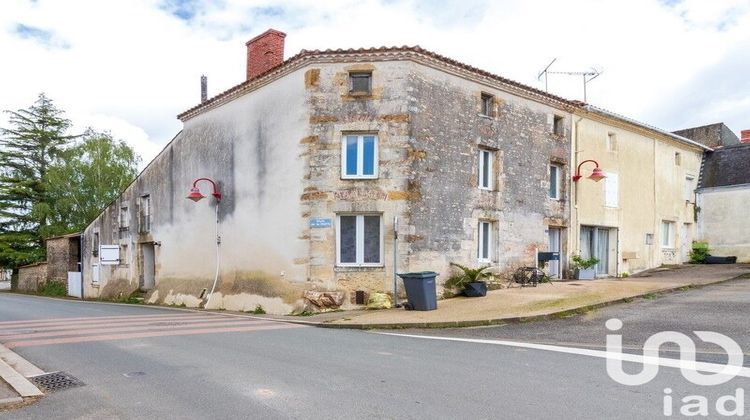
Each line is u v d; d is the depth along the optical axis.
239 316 13.45
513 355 7.34
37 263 34.97
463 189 14.90
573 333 9.16
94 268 27.19
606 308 11.56
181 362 6.98
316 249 13.80
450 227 14.48
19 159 40.16
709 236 23.98
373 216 13.98
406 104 13.73
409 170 13.65
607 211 19.50
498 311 11.41
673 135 22.45
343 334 9.72
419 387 5.59
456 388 5.54
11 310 15.64
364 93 13.95
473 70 15.05
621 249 19.92
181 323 11.59
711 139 27.47
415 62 13.99
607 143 19.80
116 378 6.14
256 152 15.83
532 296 13.16
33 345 8.40
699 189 24.38
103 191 37.09
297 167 14.27
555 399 5.11
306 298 13.69
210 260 17.53
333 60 14.05
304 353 7.59
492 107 16.00
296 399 5.19
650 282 15.93
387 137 13.77
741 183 23.06
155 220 21.44
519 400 5.09
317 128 14.05
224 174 17.19
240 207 16.39
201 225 18.16
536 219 16.92
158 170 21.44
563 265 17.94
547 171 17.41
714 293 13.09
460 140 14.91
